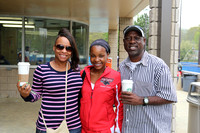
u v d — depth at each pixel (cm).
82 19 820
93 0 524
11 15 700
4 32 704
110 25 1015
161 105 186
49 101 190
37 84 191
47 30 740
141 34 186
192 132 290
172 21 303
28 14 709
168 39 299
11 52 711
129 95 174
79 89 203
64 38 196
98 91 197
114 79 202
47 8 618
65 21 763
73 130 197
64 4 568
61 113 190
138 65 193
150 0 316
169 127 192
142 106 187
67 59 200
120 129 203
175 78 306
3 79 704
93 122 196
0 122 464
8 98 696
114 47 1154
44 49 740
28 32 720
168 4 297
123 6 585
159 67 183
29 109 579
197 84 288
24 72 170
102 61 199
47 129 186
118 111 204
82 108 204
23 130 418
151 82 186
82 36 851
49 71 192
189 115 300
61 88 190
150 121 186
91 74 208
